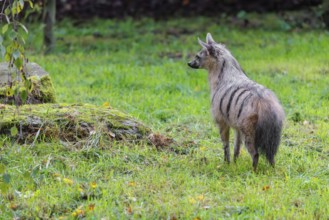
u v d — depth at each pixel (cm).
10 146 1170
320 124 1430
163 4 2866
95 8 2853
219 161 1201
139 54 2252
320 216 949
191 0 2858
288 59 2084
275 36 2409
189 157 1205
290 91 1719
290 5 2758
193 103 1622
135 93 1725
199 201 1004
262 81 1811
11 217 940
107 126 1229
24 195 1005
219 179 1110
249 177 1112
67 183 1051
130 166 1134
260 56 2138
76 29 2636
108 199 996
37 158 1135
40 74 1430
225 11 2803
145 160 1166
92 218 930
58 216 955
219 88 1189
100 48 2334
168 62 2100
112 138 1213
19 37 880
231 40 2397
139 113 1504
